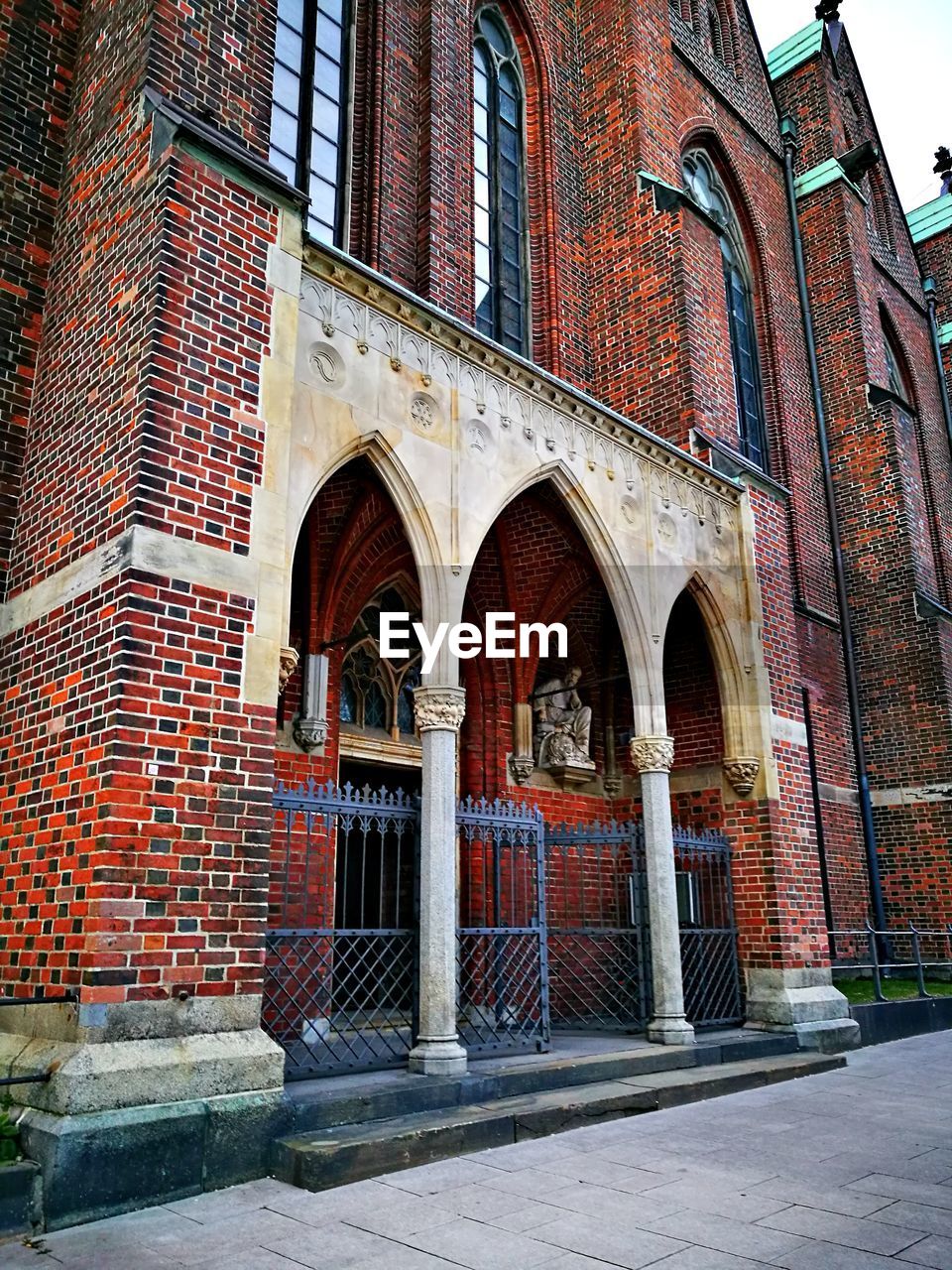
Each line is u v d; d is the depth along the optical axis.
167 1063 5.27
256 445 6.54
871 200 23.44
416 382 8.17
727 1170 5.83
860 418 19.23
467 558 8.20
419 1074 6.89
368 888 11.37
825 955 11.27
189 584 5.96
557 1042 9.22
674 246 13.14
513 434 9.05
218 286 6.53
